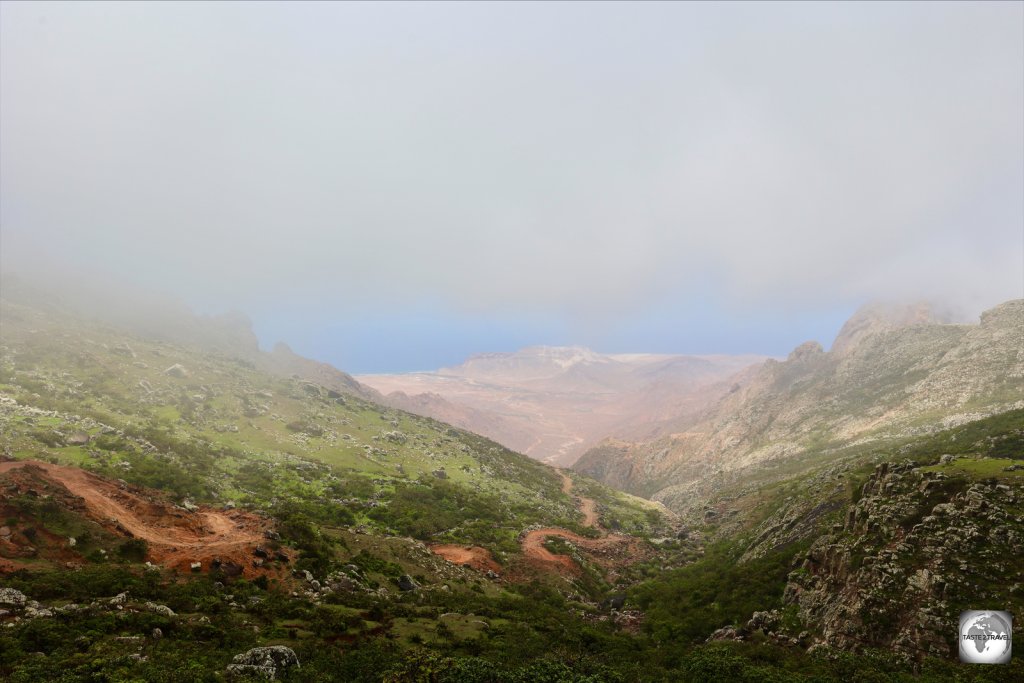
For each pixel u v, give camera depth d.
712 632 65.62
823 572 60.66
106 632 37.12
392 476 139.75
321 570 61.91
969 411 184.50
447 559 90.06
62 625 35.94
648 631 72.44
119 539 53.62
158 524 61.34
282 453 132.62
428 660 41.47
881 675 39.88
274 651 38.12
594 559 118.56
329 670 39.25
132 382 142.88
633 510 190.38
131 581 46.06
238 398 166.12
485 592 78.69
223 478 103.44
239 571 55.25
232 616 45.25
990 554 44.00
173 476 90.38
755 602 67.25
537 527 130.00
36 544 47.62
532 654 50.00
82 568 46.94
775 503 134.00
